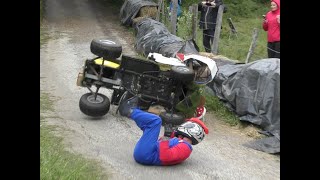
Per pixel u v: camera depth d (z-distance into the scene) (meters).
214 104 8.67
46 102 8.49
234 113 8.31
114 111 8.05
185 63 7.80
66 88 9.62
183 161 6.07
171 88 7.48
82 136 6.75
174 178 5.46
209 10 12.37
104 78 7.52
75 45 14.72
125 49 14.24
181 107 7.44
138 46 13.23
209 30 12.41
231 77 8.52
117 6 24.20
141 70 7.57
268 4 25.78
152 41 12.34
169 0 18.20
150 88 7.54
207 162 6.16
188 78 7.20
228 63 9.56
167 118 7.12
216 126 7.97
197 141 5.99
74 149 6.18
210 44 12.52
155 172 5.59
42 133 6.63
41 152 5.31
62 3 24.16
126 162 5.85
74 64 11.97
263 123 7.58
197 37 13.79
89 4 24.39
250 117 7.83
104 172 5.42
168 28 14.97
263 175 5.92
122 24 19.06
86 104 7.38
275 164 6.42
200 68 7.73
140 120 5.71
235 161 6.36
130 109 7.68
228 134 7.62
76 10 22.58
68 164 5.33
